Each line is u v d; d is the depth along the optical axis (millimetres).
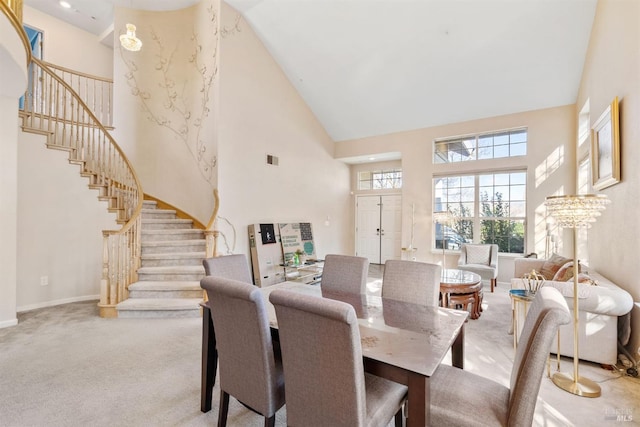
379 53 5215
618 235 2973
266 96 5797
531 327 1361
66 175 4531
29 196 4207
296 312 1239
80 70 6234
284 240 5977
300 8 4891
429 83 5504
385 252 7855
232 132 5113
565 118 5172
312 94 6559
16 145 3568
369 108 6441
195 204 5332
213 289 1562
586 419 1944
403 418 1785
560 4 3918
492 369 2561
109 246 3971
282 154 6172
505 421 1308
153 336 3203
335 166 7797
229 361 1657
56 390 2225
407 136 6734
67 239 4523
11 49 2715
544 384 2346
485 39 4555
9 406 2033
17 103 3570
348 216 8281
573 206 2176
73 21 6066
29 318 3766
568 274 3062
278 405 1578
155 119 5691
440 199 6461
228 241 5023
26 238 4172
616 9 3098
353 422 1201
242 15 5281
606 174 3258
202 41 5316
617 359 2602
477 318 3791
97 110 6262
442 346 1473
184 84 5582
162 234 4938
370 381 1568
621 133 2904
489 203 5945
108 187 4859
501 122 5695
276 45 5695
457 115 5984
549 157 5289
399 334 1626
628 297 2455
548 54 4520
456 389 1518
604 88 3504
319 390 1271
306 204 6828
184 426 1863
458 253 6137
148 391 2227
